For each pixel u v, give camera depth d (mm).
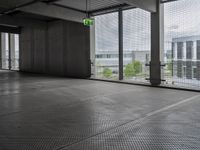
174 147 2693
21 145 2744
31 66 14758
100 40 10453
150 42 8398
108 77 10242
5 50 17672
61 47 12258
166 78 8250
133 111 4402
